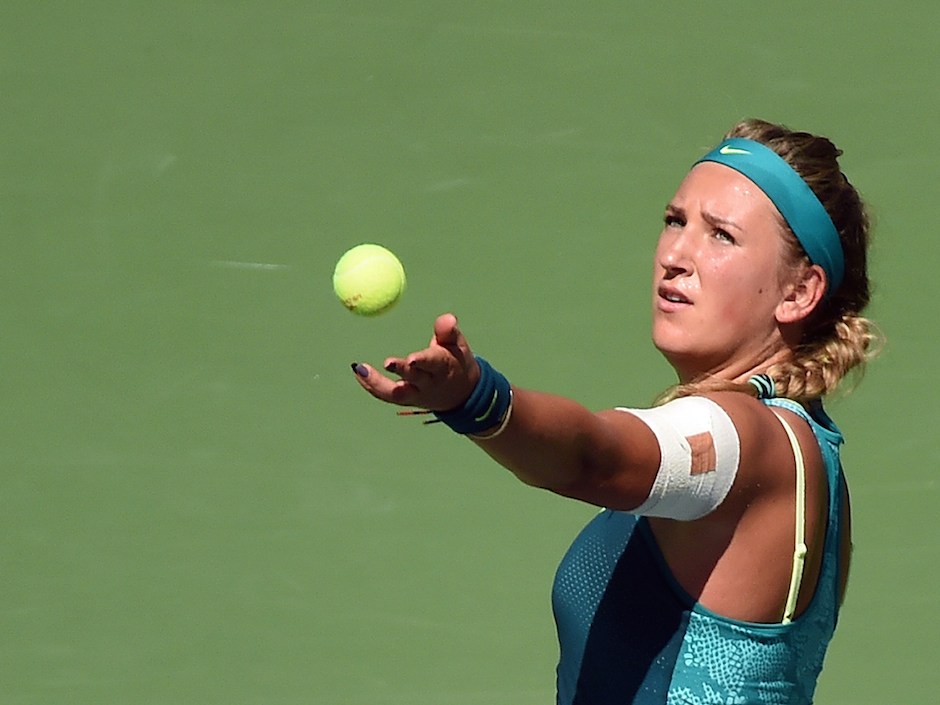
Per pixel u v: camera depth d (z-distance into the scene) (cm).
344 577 2600
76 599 2586
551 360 2798
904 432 2772
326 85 3209
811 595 1073
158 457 2755
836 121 3128
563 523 2677
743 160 1124
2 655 2503
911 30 3303
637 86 3186
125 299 2941
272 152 3114
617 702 1066
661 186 3036
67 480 2728
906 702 2436
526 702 2409
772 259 1116
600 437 902
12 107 3192
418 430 2814
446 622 2544
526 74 3216
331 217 3014
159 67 3253
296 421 2800
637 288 2912
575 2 3359
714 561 1027
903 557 2609
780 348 1138
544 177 3061
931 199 3027
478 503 2705
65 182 3086
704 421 973
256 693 2441
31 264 2992
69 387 2844
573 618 1099
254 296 2933
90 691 2448
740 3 3359
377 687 2447
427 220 3005
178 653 2511
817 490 1053
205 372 2852
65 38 3306
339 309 2916
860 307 1180
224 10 3353
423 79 3216
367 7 3344
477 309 2877
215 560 2625
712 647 1036
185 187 3069
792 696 1075
